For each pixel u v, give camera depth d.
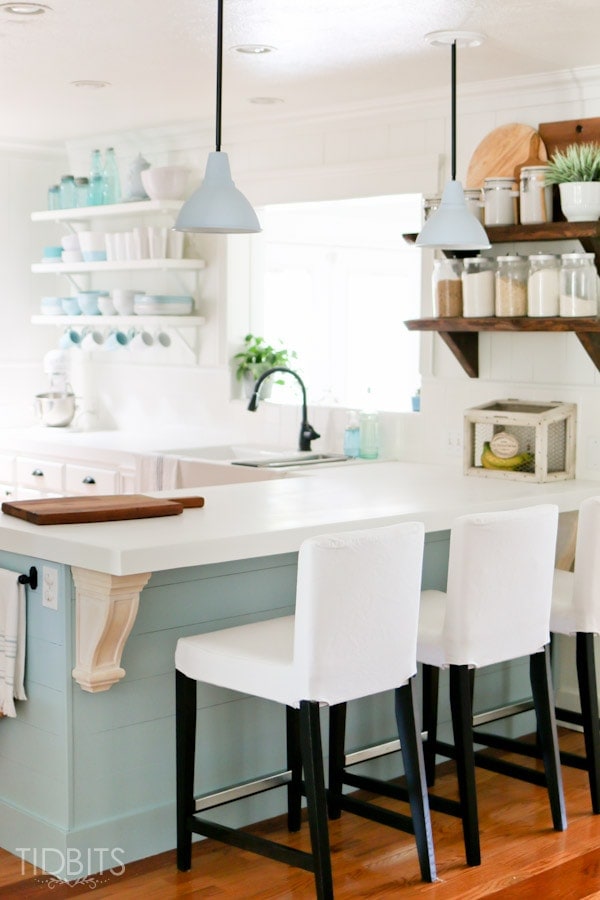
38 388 6.89
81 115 5.67
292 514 3.69
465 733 3.38
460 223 4.00
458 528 3.32
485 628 3.39
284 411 5.78
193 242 6.09
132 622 3.17
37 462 6.10
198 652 3.21
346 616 3.00
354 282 7.84
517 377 4.81
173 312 5.96
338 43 4.16
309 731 2.98
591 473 4.61
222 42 3.77
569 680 4.73
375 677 3.11
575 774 4.20
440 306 4.73
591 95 4.48
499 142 4.73
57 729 3.27
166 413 6.36
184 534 3.28
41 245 6.82
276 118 5.50
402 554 3.10
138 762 3.39
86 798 3.29
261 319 6.10
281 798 3.76
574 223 4.29
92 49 4.32
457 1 3.63
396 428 5.32
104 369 6.69
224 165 3.83
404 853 3.47
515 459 4.60
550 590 3.56
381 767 4.05
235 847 3.43
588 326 4.26
